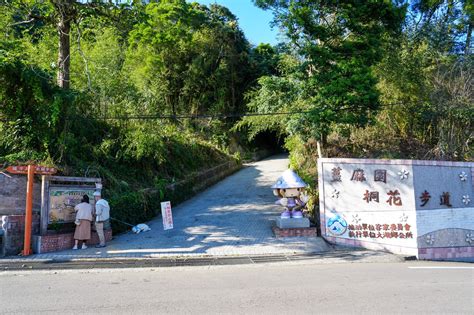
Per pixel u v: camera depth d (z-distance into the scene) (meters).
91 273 7.91
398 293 6.24
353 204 11.25
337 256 9.92
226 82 30.00
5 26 14.27
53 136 12.36
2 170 10.63
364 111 13.97
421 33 19.64
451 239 10.60
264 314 5.15
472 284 6.94
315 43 14.59
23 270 8.04
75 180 10.80
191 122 27.83
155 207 14.32
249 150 31.48
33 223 10.02
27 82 11.34
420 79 17.20
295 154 19.20
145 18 14.61
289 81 14.23
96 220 10.37
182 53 27.48
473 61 17.52
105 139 14.31
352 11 13.45
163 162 16.77
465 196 10.94
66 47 13.75
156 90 24.67
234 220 13.41
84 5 13.30
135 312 5.23
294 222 11.57
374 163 11.20
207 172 20.44
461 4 21.06
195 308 5.41
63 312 5.22
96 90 15.15
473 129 16.45
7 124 12.09
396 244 10.65
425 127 18.08
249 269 8.40
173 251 9.95
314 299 5.87
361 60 13.52
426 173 10.85
